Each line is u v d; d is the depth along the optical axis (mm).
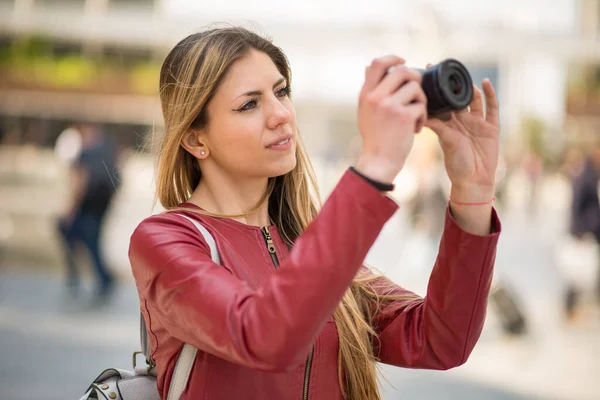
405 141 886
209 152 1221
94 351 4859
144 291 1075
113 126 23516
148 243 1069
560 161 24828
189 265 1006
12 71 23219
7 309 6039
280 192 1364
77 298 6586
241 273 1155
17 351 4777
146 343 1307
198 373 1113
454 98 898
